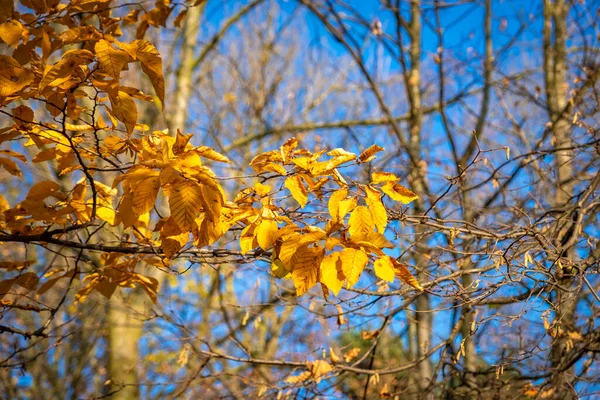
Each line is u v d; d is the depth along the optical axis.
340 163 2.12
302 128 7.84
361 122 7.75
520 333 3.95
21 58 2.19
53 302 7.50
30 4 2.21
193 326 6.63
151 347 7.25
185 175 1.92
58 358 8.17
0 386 7.73
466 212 4.15
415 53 6.86
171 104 7.26
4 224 2.47
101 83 1.89
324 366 3.53
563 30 5.81
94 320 7.41
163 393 6.71
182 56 7.52
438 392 4.77
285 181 2.16
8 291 2.58
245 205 2.17
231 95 8.66
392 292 3.02
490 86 6.06
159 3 2.91
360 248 1.84
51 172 6.37
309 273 1.83
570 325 3.77
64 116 1.99
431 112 6.92
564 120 4.77
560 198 4.43
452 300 3.55
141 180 1.88
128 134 1.91
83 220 2.42
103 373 8.45
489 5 6.27
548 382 3.61
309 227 1.97
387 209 2.62
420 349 4.73
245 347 4.36
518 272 2.82
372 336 3.78
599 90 4.74
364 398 3.91
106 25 2.73
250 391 4.32
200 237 1.99
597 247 3.62
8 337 7.59
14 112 2.17
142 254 2.60
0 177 8.02
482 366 5.04
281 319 6.99
